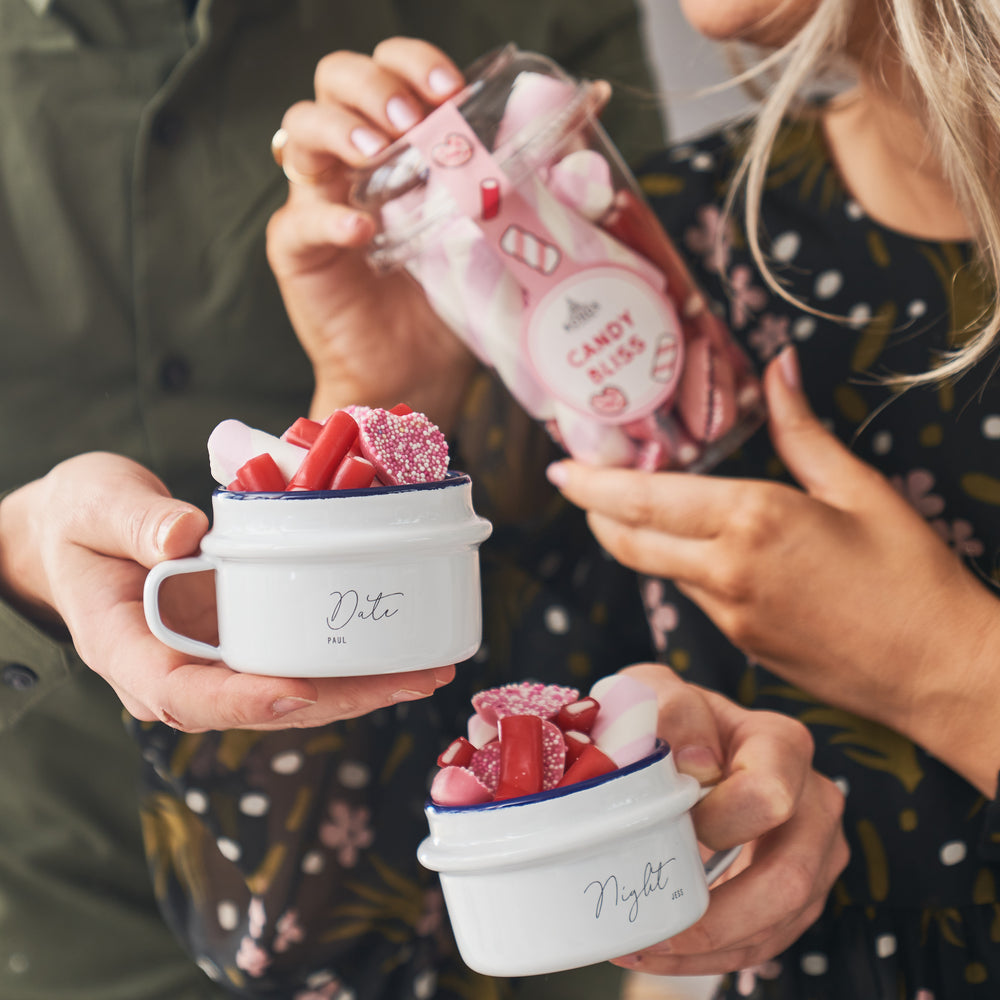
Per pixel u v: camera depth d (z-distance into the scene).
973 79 0.76
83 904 1.01
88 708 0.99
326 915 0.89
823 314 0.91
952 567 0.79
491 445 1.01
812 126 0.94
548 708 0.64
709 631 0.91
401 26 1.15
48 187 0.96
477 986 0.93
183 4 1.04
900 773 0.84
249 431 0.63
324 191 0.87
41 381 0.99
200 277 1.00
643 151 1.28
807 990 0.84
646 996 1.12
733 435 0.84
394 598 0.59
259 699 0.60
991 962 0.83
